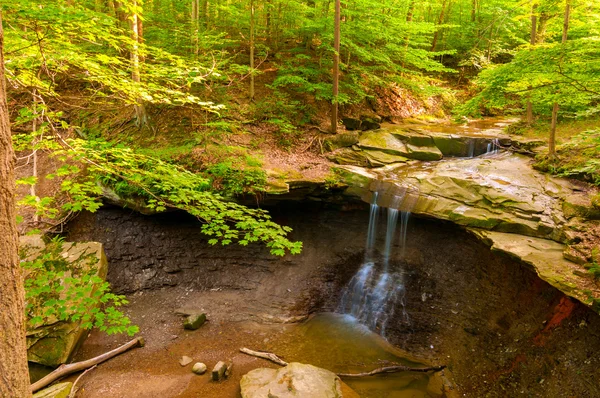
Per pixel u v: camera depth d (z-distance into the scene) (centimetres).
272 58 1435
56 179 1084
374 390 651
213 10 1505
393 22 1286
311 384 604
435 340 779
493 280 768
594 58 550
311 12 1293
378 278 956
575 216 710
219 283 967
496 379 639
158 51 463
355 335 838
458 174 954
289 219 1035
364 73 1398
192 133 1025
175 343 779
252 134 1110
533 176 905
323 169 1031
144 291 921
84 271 798
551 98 647
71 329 707
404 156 1153
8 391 207
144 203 913
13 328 211
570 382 541
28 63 410
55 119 460
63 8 340
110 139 1105
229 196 900
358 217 1019
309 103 1300
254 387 608
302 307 929
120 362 711
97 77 412
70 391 600
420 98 1655
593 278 561
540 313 657
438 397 638
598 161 726
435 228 895
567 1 785
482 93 630
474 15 1986
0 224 204
